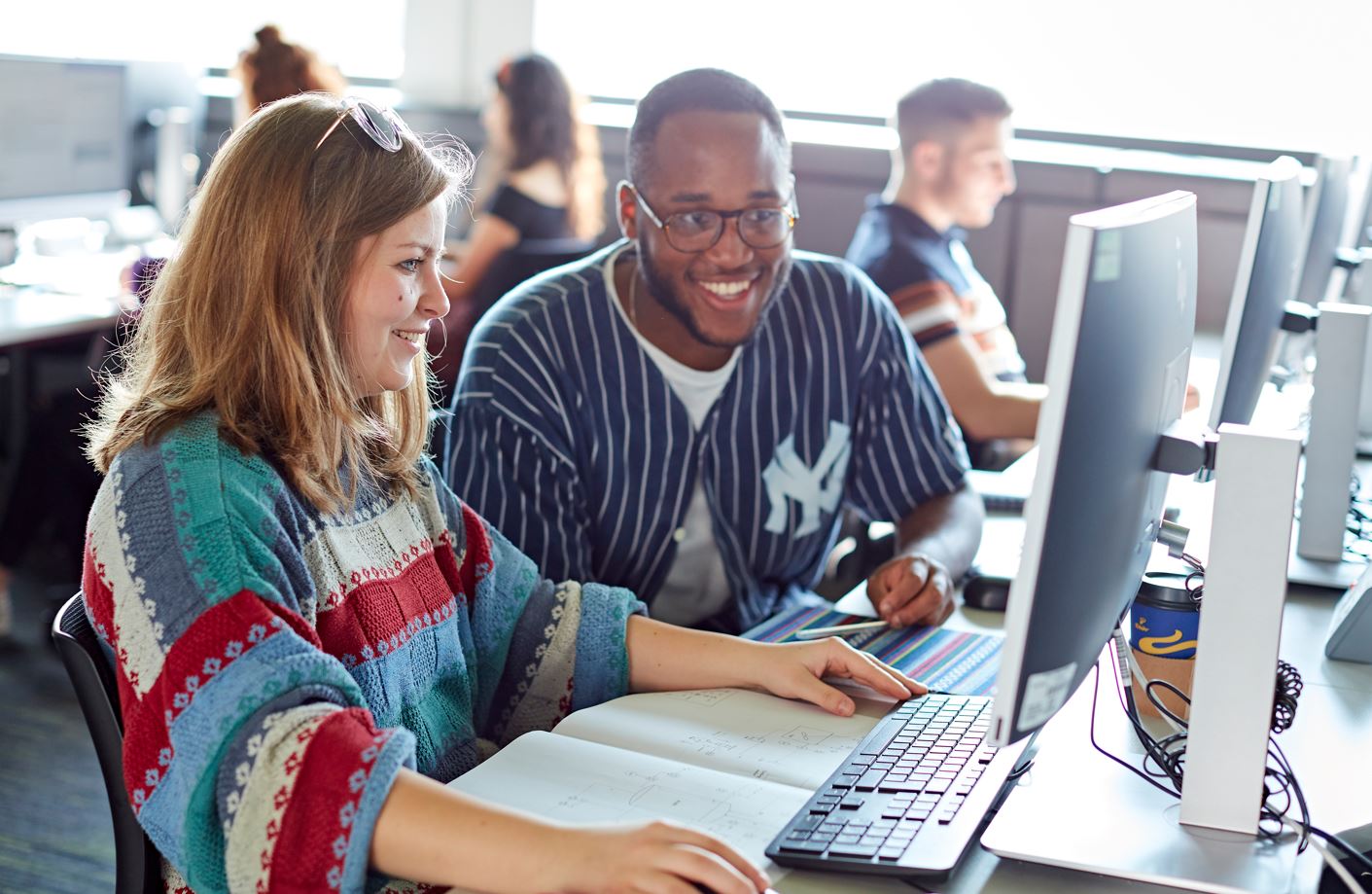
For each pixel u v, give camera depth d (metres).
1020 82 4.12
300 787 0.93
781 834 1.01
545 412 1.76
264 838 0.92
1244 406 1.71
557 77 3.83
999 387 2.98
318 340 1.11
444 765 1.26
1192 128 4.00
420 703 1.23
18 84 3.68
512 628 1.39
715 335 1.77
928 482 1.92
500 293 3.85
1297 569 1.68
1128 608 1.16
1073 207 3.87
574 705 1.37
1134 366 0.92
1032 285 3.95
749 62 4.41
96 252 3.93
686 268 1.74
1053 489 0.86
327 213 1.09
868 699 1.32
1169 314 1.00
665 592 1.84
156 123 4.20
